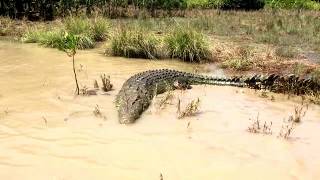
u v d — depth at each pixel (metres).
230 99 10.12
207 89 10.95
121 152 6.95
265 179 6.35
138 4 25.27
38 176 6.17
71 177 6.16
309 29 19.53
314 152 7.33
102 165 6.52
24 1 21.31
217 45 15.66
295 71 12.67
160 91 10.36
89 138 7.44
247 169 6.63
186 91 10.66
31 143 7.21
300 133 8.12
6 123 7.99
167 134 7.75
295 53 14.95
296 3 31.69
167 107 9.17
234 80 11.46
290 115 9.14
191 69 13.16
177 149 7.16
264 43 16.64
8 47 15.09
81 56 13.99
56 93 9.84
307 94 10.80
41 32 16.62
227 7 28.81
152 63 13.64
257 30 19.34
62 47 10.64
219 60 14.20
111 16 22.48
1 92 9.79
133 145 7.23
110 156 6.81
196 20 21.48
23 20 20.20
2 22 19.14
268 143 7.60
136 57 14.31
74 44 10.15
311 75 11.77
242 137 7.79
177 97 10.03
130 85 9.76
